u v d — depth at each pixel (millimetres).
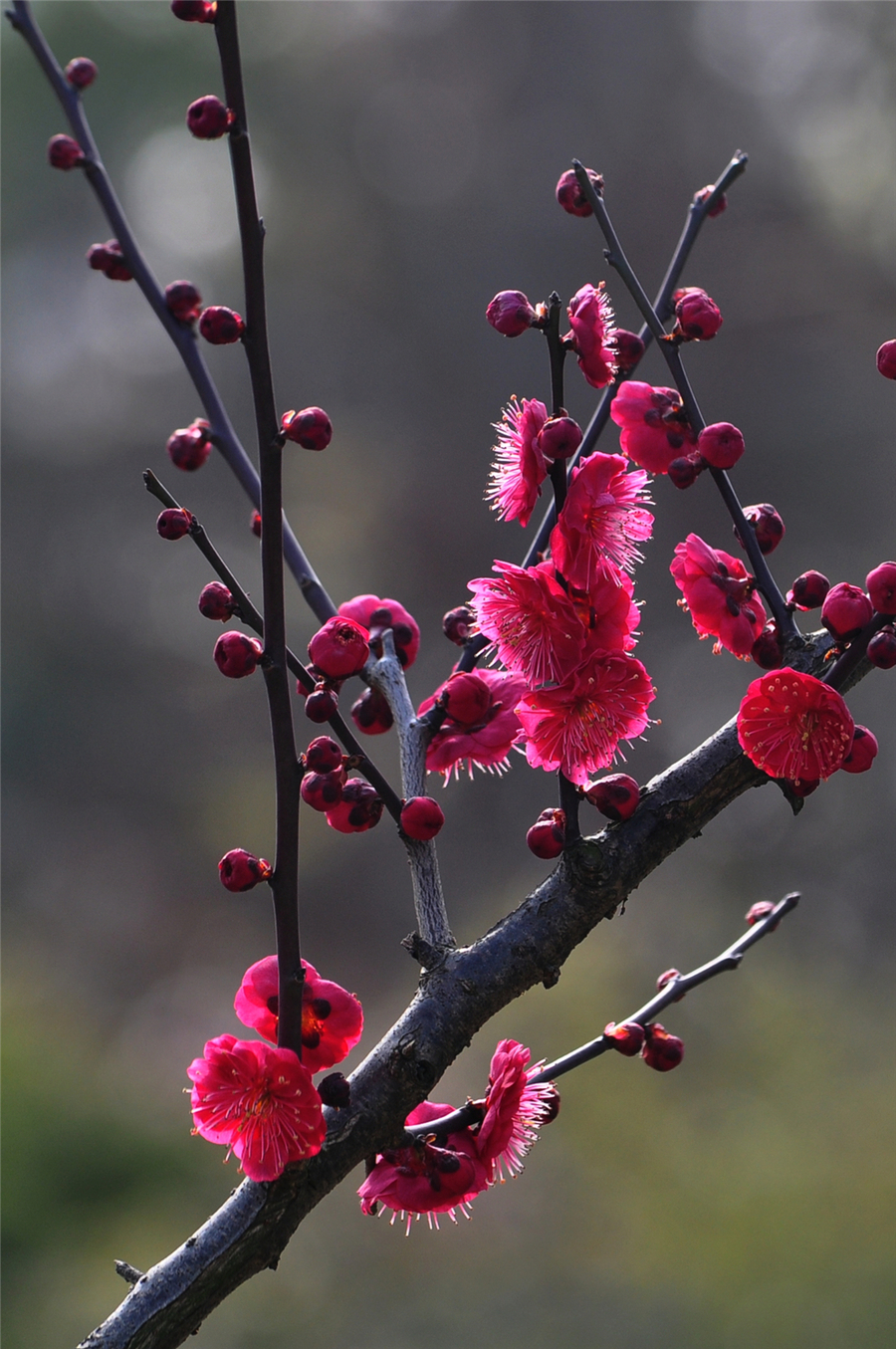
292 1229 1295
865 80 15000
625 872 1364
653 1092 8555
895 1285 6332
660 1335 6371
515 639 1352
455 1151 1399
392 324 17484
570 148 16547
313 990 1354
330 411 17266
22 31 1680
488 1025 9633
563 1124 8305
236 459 1731
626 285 1471
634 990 10031
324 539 16875
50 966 14906
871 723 13078
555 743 1364
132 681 17688
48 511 18016
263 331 1231
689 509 14406
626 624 1345
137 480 17781
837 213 15094
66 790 17344
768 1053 8906
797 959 11359
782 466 14703
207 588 1323
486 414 16797
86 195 17094
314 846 16688
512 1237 7422
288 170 17391
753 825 13211
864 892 12727
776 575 14477
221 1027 14297
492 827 15617
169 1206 7938
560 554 1324
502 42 17297
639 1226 7238
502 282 16703
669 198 15883
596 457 1325
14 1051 9031
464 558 16812
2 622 17641
